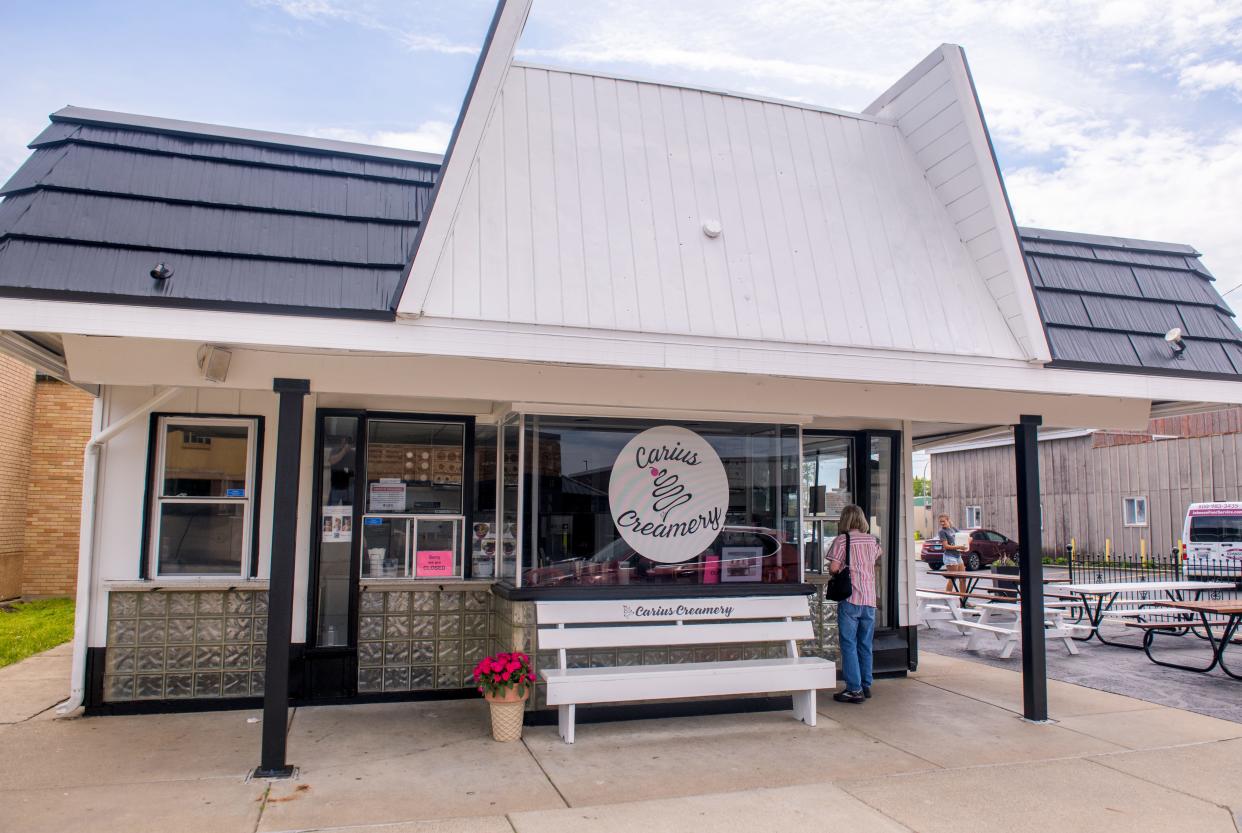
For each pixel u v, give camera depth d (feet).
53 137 18.08
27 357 20.39
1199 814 17.13
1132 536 90.02
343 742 20.99
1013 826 16.42
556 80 20.74
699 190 20.92
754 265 20.53
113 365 18.40
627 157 20.58
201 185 18.17
